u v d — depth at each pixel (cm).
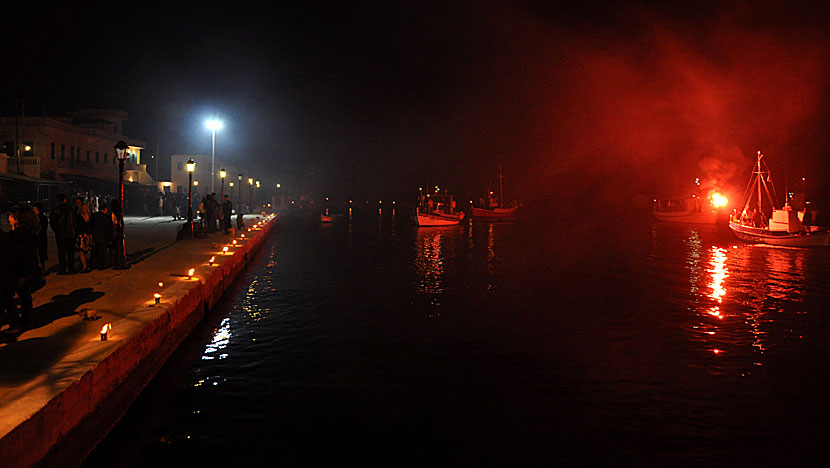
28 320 912
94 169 5691
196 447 737
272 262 2781
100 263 1594
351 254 3238
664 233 5509
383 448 750
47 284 1345
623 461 723
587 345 1273
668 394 962
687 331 1413
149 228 3322
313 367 1087
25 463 527
